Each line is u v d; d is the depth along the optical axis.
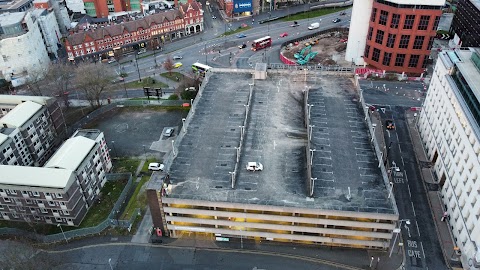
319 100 115.19
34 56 165.38
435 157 109.50
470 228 81.38
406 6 139.75
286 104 114.31
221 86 124.75
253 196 83.62
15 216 97.94
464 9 178.00
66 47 174.50
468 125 88.31
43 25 178.62
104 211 100.81
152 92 150.50
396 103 137.38
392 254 85.88
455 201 90.06
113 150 122.88
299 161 92.69
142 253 88.81
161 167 112.62
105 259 87.75
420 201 98.50
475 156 83.00
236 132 103.06
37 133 117.31
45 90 150.62
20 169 93.56
